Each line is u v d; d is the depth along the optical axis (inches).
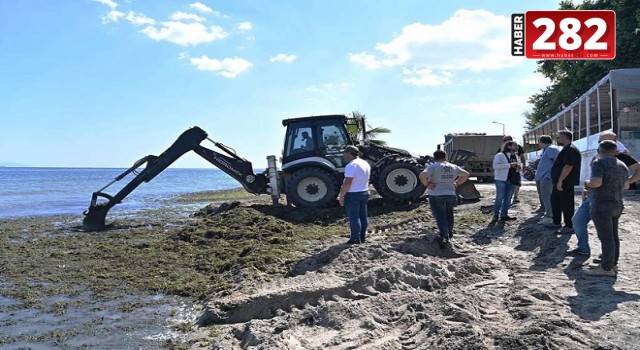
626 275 243.1
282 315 231.6
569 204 336.2
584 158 725.3
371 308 215.5
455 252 323.9
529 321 188.2
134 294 281.9
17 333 219.1
